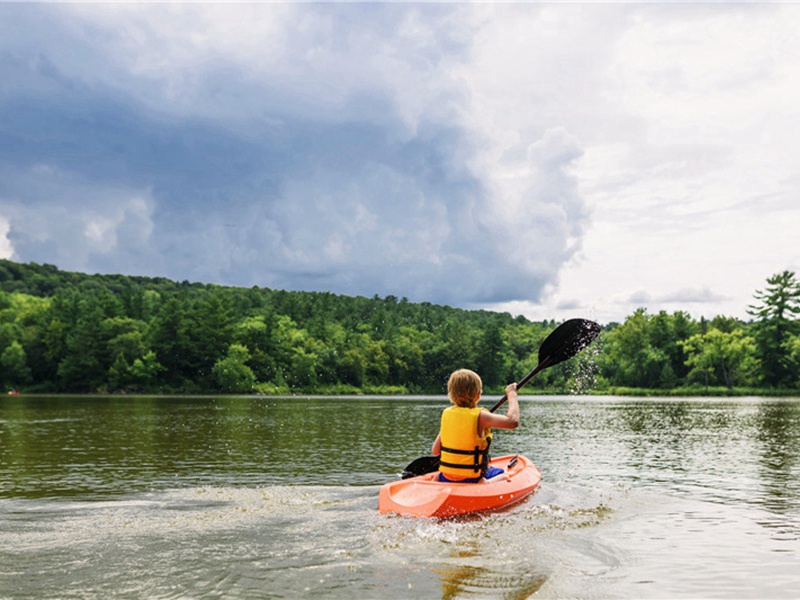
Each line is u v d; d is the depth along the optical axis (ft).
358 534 15.31
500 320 645.10
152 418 79.87
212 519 17.13
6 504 21.45
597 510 20.07
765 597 12.11
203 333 302.45
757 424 71.56
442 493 17.61
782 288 264.31
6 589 11.54
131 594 11.27
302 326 440.86
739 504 22.71
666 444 47.34
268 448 43.45
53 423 69.92
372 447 44.24
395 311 582.76
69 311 322.55
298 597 11.07
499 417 18.31
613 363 322.34
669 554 15.07
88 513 18.65
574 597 11.44
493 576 12.37
